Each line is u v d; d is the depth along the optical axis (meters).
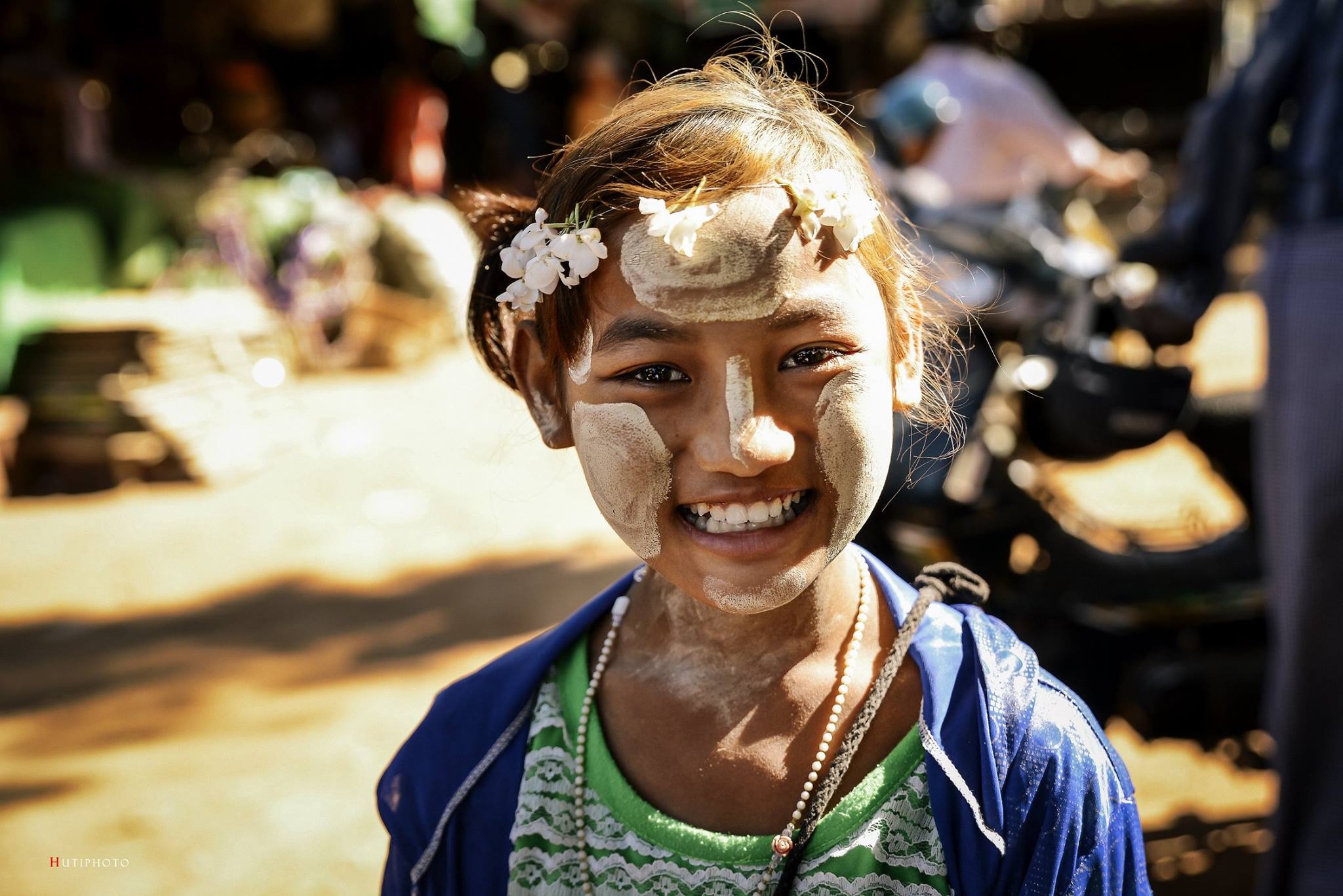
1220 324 9.07
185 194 9.91
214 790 3.28
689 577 1.11
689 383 1.08
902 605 1.23
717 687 1.20
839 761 1.13
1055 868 1.10
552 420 1.23
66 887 2.82
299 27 12.13
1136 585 2.64
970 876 1.10
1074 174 3.53
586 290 1.11
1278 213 2.23
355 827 3.06
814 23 12.61
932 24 3.59
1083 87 12.05
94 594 4.95
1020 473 2.78
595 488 1.13
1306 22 2.22
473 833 1.24
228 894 2.78
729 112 1.12
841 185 1.08
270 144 11.72
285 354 8.75
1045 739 1.12
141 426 6.49
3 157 9.03
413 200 12.27
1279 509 2.15
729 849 1.13
